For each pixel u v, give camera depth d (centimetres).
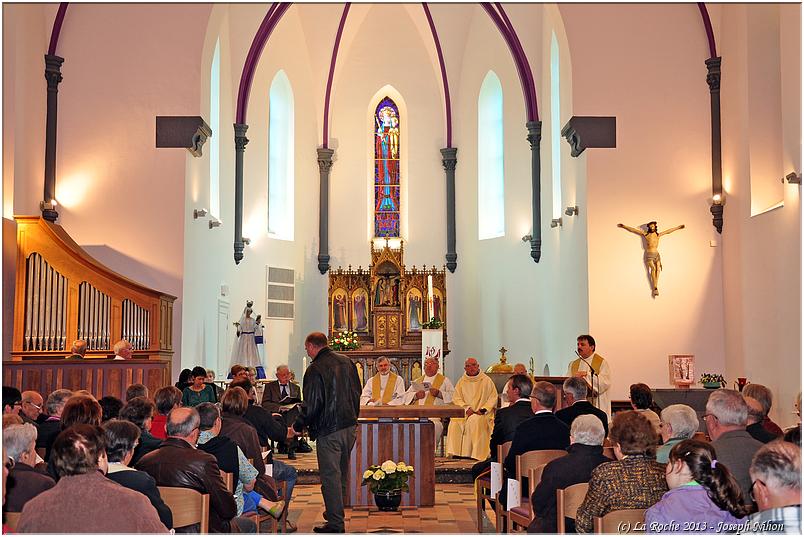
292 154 2255
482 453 1431
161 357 1322
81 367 1223
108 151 1502
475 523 969
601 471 504
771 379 1318
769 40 1413
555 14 1645
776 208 1302
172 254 1491
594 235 1534
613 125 1548
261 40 1955
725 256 1517
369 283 2238
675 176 1541
